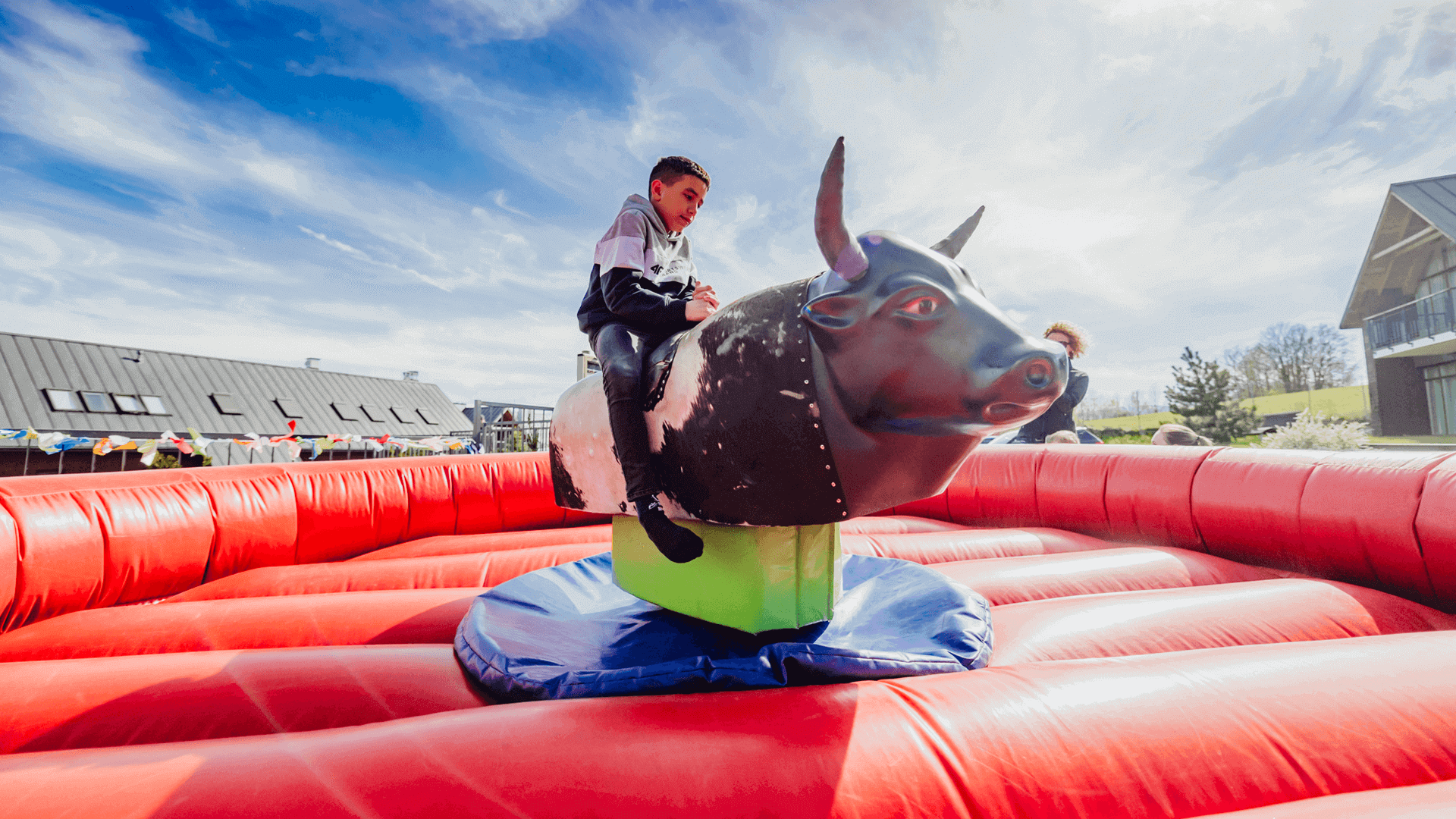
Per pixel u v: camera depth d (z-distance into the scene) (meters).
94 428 17.47
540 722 1.02
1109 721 1.00
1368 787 0.92
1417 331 18.38
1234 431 17.94
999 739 0.96
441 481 3.65
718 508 1.41
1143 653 1.57
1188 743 0.96
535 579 2.04
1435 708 1.03
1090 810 0.88
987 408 1.13
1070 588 2.17
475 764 0.91
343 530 3.22
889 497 1.29
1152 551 2.52
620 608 1.83
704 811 0.85
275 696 1.39
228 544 2.78
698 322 1.50
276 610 2.03
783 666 1.30
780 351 1.25
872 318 1.17
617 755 0.92
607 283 1.64
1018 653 1.54
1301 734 0.98
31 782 0.88
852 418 1.22
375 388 25.67
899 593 1.84
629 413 1.52
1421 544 1.97
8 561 2.06
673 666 1.29
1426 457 2.09
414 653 1.61
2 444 13.45
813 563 1.63
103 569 2.33
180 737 1.29
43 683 1.41
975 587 2.14
